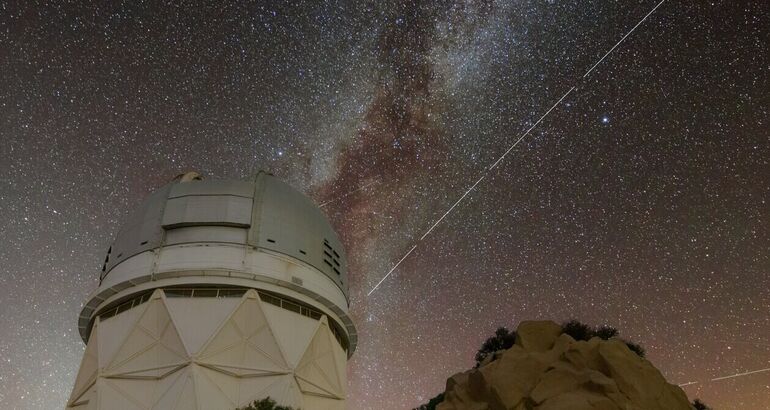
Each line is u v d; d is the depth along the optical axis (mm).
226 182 47062
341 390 44125
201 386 37312
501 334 30375
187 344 38781
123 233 45969
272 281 42688
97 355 40719
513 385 16391
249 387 38938
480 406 16688
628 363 16234
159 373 38625
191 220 43781
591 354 16688
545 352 17641
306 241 46281
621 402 15109
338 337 48062
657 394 15891
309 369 42375
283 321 42156
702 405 28359
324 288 45375
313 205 50719
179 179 49969
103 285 43156
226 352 39406
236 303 41125
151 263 42156
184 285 41625
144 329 40219
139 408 37656
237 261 42312
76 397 40812
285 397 38656
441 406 17641
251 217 44688
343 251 51625
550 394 15797
